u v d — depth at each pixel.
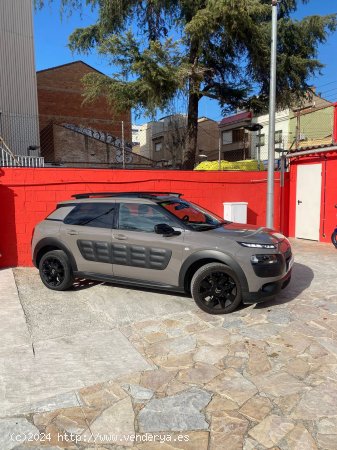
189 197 10.11
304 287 6.39
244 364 3.83
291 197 11.95
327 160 10.54
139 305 5.65
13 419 3.03
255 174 11.11
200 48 13.73
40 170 8.38
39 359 4.02
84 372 3.73
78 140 21.45
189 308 5.47
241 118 31.89
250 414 3.05
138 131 39.59
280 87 15.97
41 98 28.39
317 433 2.81
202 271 5.14
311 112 27.67
